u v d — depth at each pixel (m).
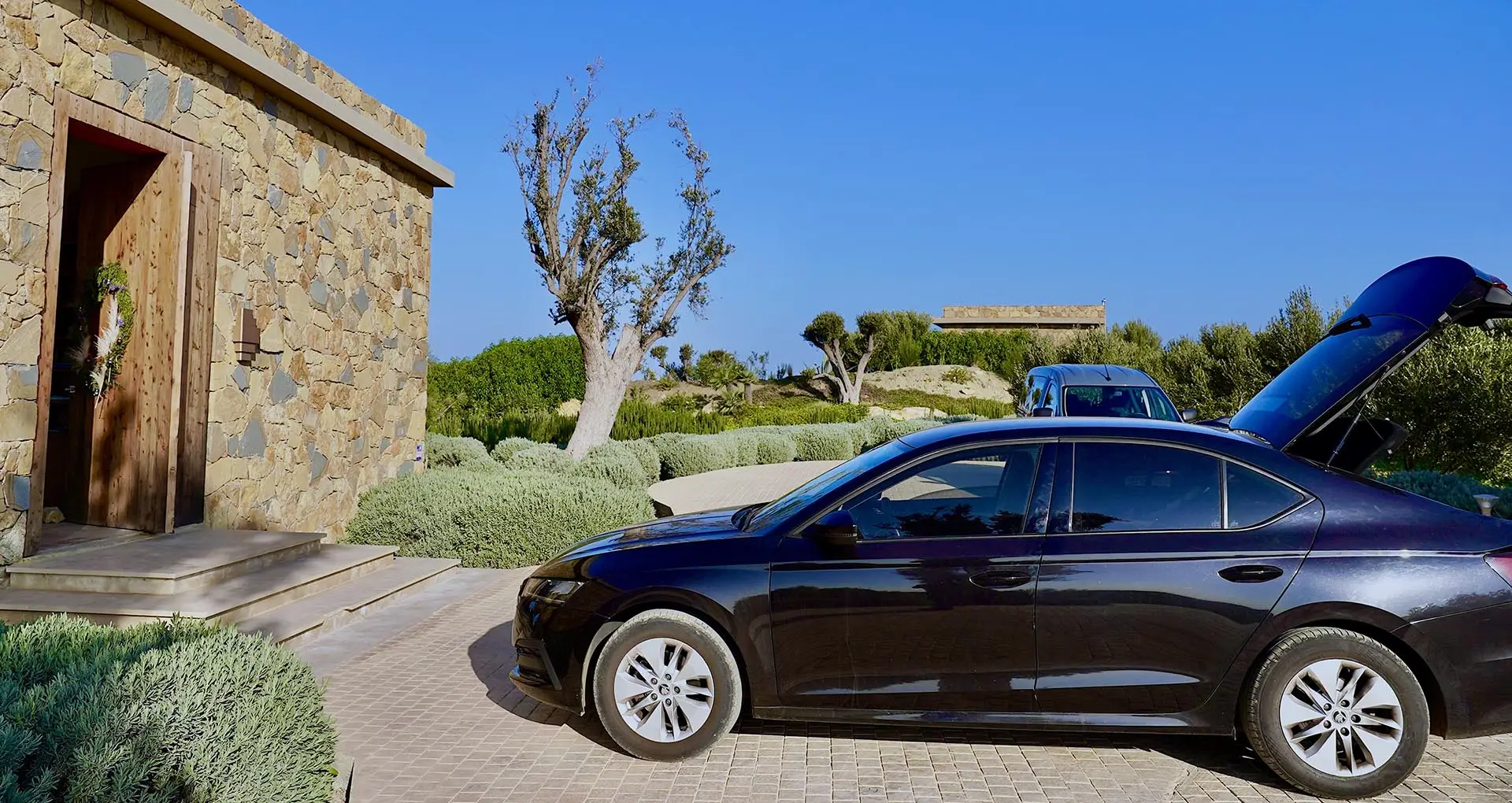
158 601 6.21
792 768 4.33
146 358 7.54
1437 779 4.16
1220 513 4.25
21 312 6.37
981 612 4.23
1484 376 12.54
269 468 8.81
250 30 8.63
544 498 9.67
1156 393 14.73
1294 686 4.02
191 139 7.75
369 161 10.70
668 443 19.08
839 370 42.94
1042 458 4.47
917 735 4.77
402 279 11.59
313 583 7.32
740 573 4.44
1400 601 3.94
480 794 4.03
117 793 2.77
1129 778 4.20
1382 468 14.11
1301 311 17.95
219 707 3.23
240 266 8.37
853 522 4.36
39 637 3.78
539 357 26.84
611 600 4.53
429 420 20.77
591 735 4.81
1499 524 4.11
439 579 8.66
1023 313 58.34
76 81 6.67
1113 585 4.15
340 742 4.64
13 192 6.25
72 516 7.75
